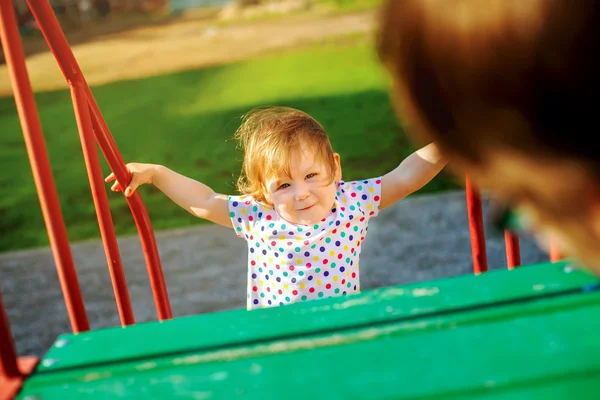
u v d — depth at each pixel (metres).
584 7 0.36
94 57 7.53
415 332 0.79
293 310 0.88
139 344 0.84
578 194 0.40
